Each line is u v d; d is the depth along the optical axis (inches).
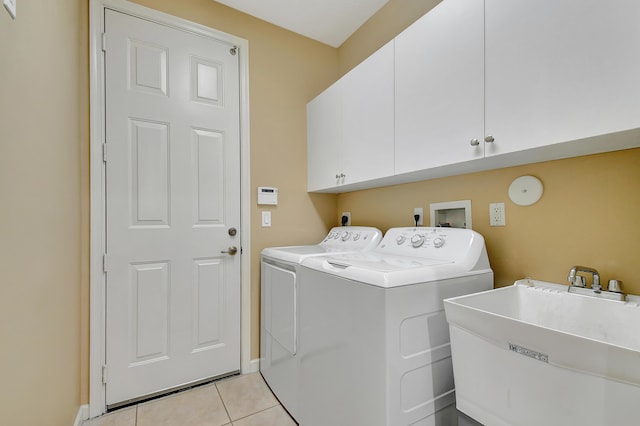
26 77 33.6
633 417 21.9
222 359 75.4
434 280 41.6
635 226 36.9
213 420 59.3
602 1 30.0
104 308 62.1
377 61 60.9
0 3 27.1
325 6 77.9
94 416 60.2
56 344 44.0
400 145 55.2
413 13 69.3
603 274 39.5
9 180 29.5
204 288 73.4
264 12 80.1
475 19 42.1
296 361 57.3
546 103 34.4
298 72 89.0
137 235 65.9
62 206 47.3
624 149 37.6
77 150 57.1
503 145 38.8
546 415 26.5
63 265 47.8
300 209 88.3
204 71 74.5
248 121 80.0
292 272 59.8
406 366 38.2
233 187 77.9
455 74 44.9
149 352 66.8
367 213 82.6
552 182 44.7
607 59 29.6
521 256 48.6
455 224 60.4
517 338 28.2
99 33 62.1
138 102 66.4
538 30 35.1
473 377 32.8
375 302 38.2
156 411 62.1
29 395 34.1
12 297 30.0
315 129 84.2
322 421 48.4
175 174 70.4
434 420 40.7
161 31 69.2
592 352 23.4
